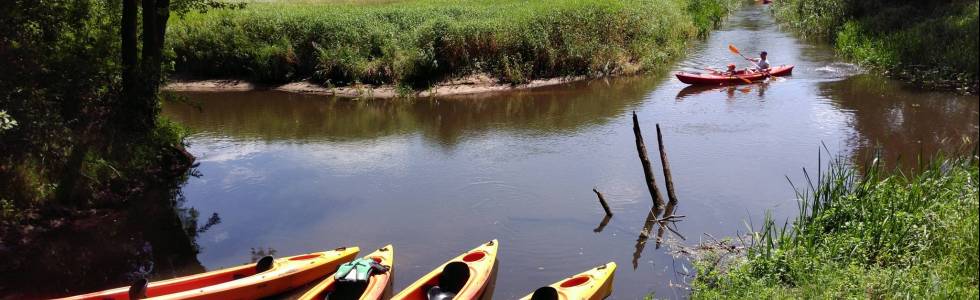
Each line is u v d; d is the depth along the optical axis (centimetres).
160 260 923
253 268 818
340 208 1080
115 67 1184
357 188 1174
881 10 2367
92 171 1096
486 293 771
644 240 913
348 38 2055
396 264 866
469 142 1448
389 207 1073
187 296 743
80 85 1116
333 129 1616
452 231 966
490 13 2183
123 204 1119
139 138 1211
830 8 2644
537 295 697
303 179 1237
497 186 1146
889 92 1703
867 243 741
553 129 1523
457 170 1248
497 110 1738
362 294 738
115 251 948
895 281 647
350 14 2186
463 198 1097
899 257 715
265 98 1969
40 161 1034
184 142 1495
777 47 2417
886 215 791
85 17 1177
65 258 921
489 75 1984
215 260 920
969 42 1720
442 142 1459
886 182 865
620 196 1077
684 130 1457
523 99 1839
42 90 1062
